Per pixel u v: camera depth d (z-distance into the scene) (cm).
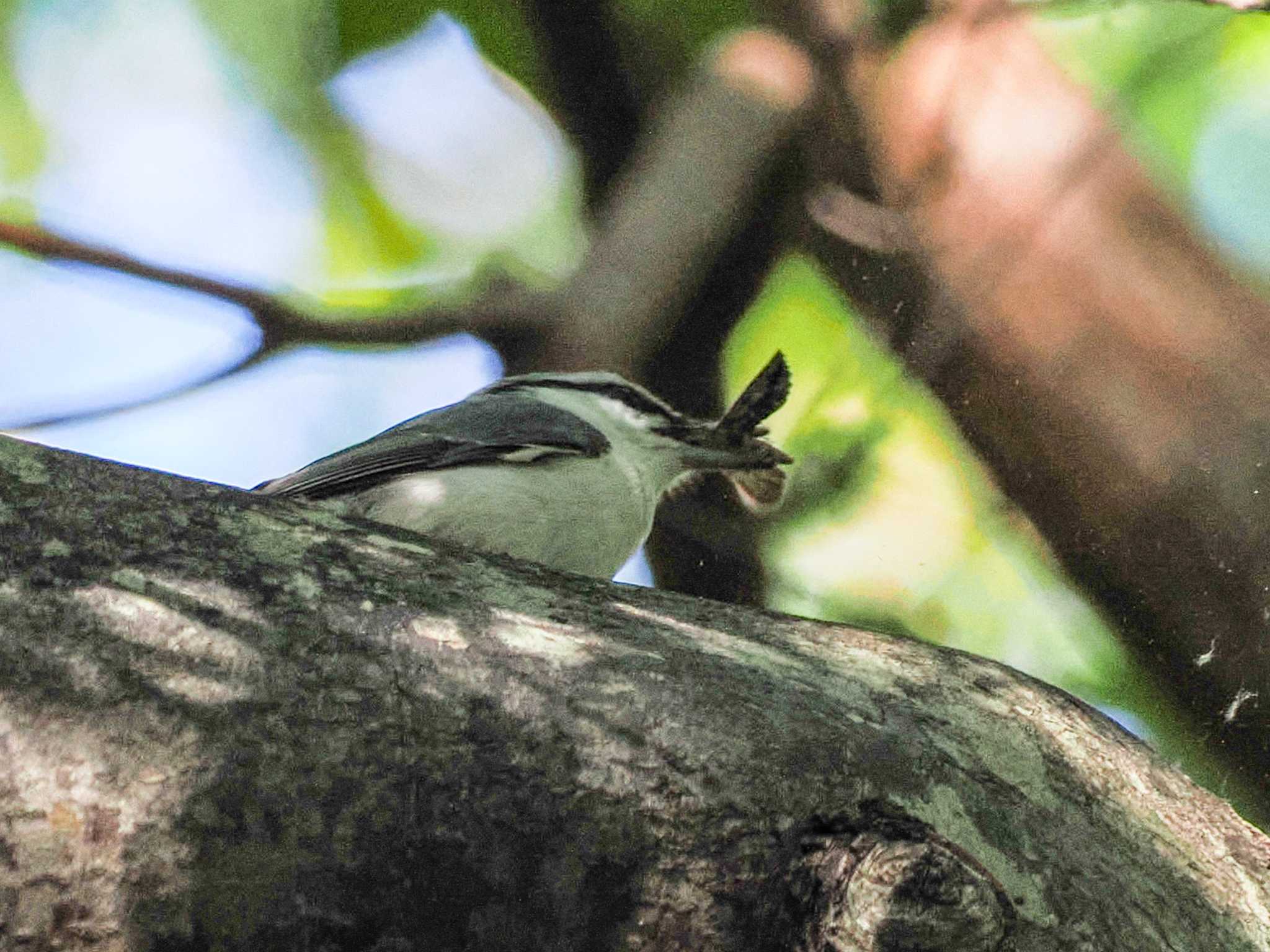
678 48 1128
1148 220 995
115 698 450
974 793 501
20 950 423
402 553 525
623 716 482
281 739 454
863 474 1141
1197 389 966
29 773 436
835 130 1016
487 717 472
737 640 543
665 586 1124
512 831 459
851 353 1153
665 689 494
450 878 452
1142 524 970
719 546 1116
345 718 462
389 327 991
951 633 1163
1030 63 1023
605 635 516
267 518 517
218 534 502
